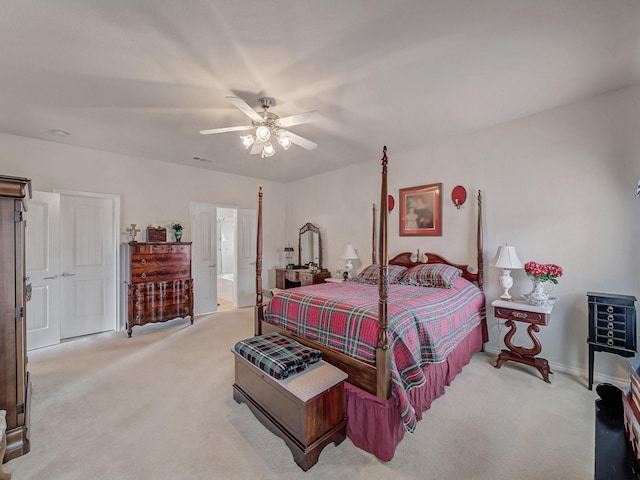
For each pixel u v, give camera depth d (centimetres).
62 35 182
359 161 479
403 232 425
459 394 249
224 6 160
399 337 196
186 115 299
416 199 409
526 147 315
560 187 295
